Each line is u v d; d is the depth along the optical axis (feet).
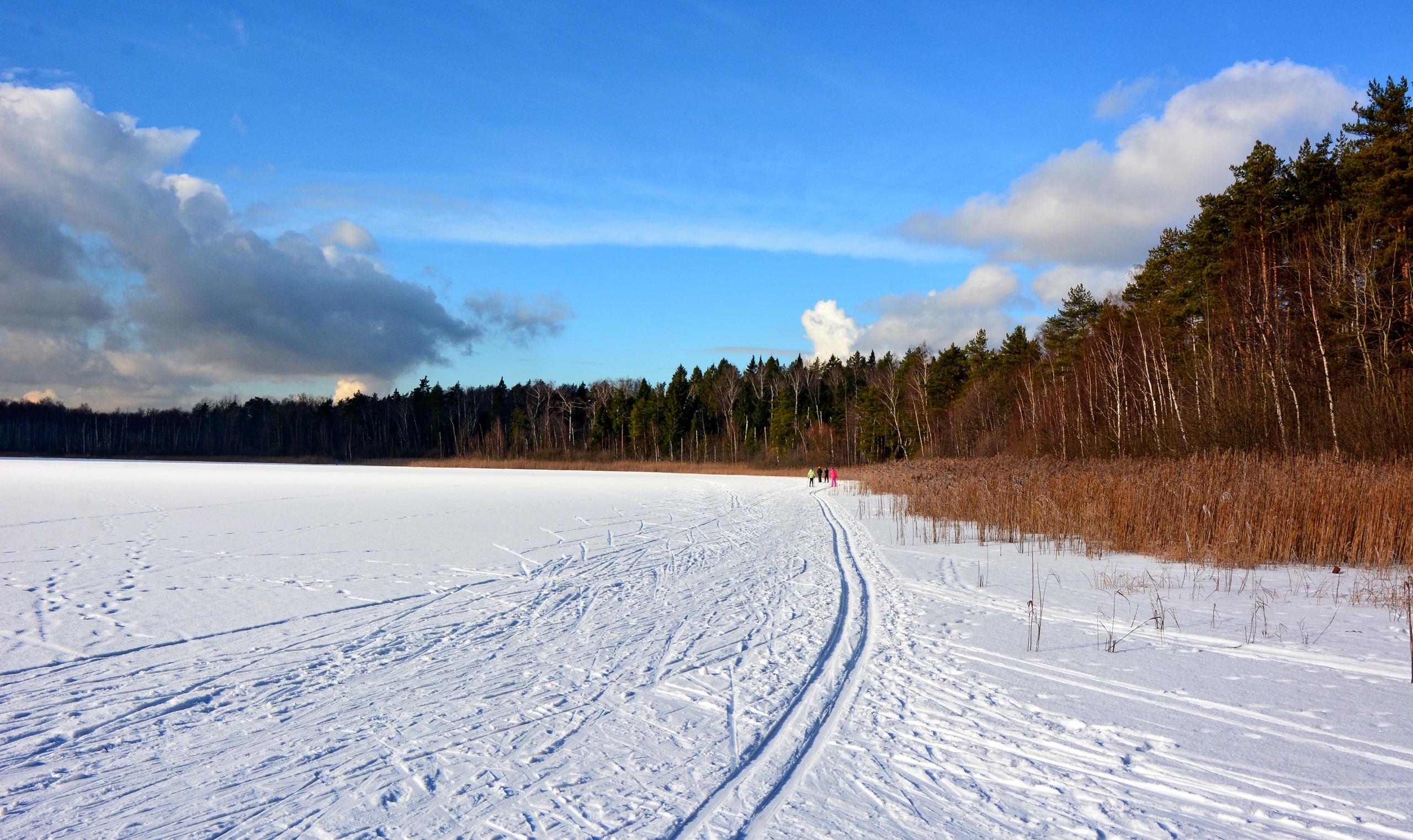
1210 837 11.18
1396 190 70.95
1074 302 165.48
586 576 37.45
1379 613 26.94
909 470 104.27
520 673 20.66
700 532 57.62
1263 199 90.12
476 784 13.44
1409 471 42.47
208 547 48.39
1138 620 26.23
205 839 11.55
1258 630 24.52
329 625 26.81
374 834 11.61
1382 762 13.99
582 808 12.42
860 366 304.09
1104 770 13.75
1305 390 79.66
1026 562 40.47
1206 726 15.94
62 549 47.19
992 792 12.89
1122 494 47.32
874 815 12.07
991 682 19.20
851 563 41.22
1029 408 171.22
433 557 44.11
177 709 17.95
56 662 22.22
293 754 15.05
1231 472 47.47
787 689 18.99
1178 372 112.57
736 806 12.43
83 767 14.52
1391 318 71.61
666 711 17.42
